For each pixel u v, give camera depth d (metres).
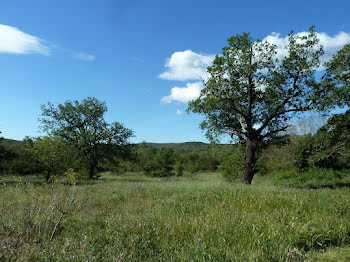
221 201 8.37
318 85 15.66
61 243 4.65
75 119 30.08
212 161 51.25
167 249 4.45
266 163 28.75
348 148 18.45
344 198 8.70
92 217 6.96
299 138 23.25
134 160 35.16
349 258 4.18
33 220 5.59
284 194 9.19
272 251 4.36
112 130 31.95
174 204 8.03
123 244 4.51
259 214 6.52
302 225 5.52
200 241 4.69
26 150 23.30
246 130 18.00
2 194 6.55
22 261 3.65
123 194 11.15
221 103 17.59
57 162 21.05
